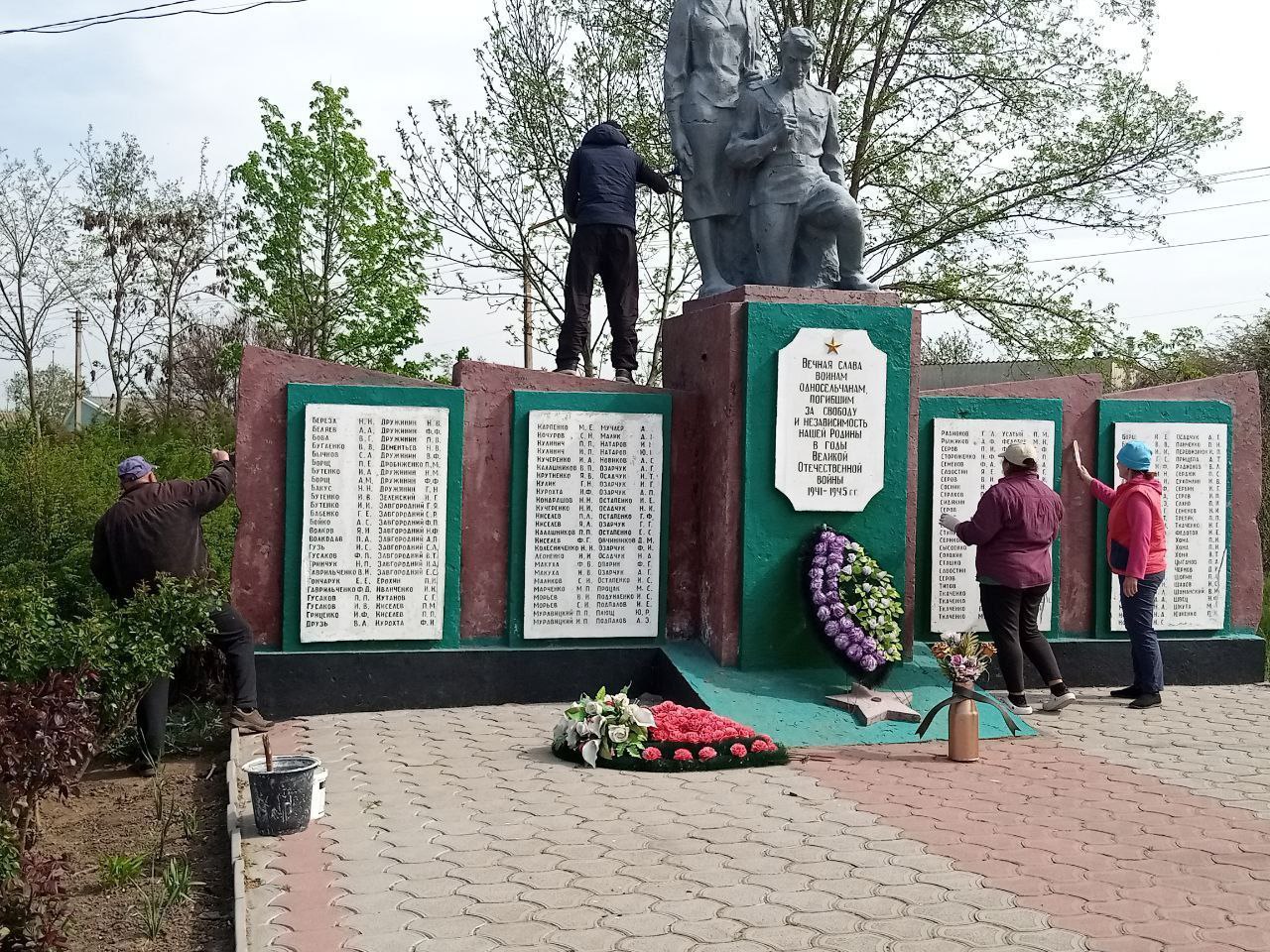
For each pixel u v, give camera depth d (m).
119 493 10.34
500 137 17.27
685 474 8.71
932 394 9.04
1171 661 9.38
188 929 4.45
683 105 9.33
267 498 7.95
